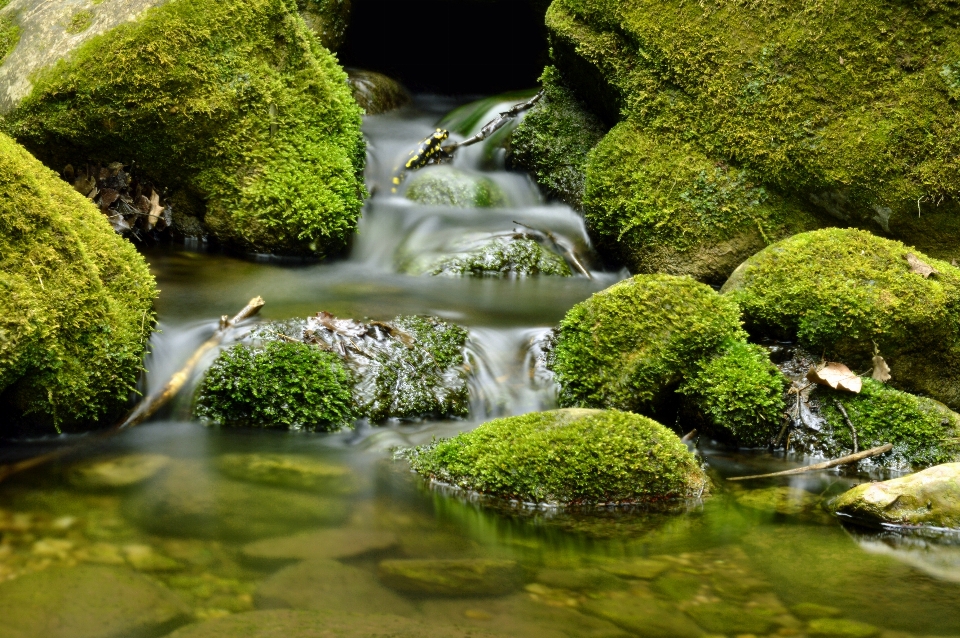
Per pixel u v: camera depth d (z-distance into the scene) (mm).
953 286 4180
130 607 2170
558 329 4535
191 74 5453
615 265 6141
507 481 3195
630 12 5895
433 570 2498
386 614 2199
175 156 5645
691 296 4160
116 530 2664
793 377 4160
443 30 9836
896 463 3746
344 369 3998
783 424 3932
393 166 7117
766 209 5422
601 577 2518
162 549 2539
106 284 3812
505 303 5109
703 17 5578
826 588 2496
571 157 6727
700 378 3979
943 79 4906
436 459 3408
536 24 9398
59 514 2768
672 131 5723
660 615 2279
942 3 4895
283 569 2438
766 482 3535
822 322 4168
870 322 4090
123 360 3676
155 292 4113
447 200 6672
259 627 2090
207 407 3855
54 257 3461
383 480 3287
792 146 5254
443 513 3008
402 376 4051
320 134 5988
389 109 8688
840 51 5141
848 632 2213
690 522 3053
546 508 3141
